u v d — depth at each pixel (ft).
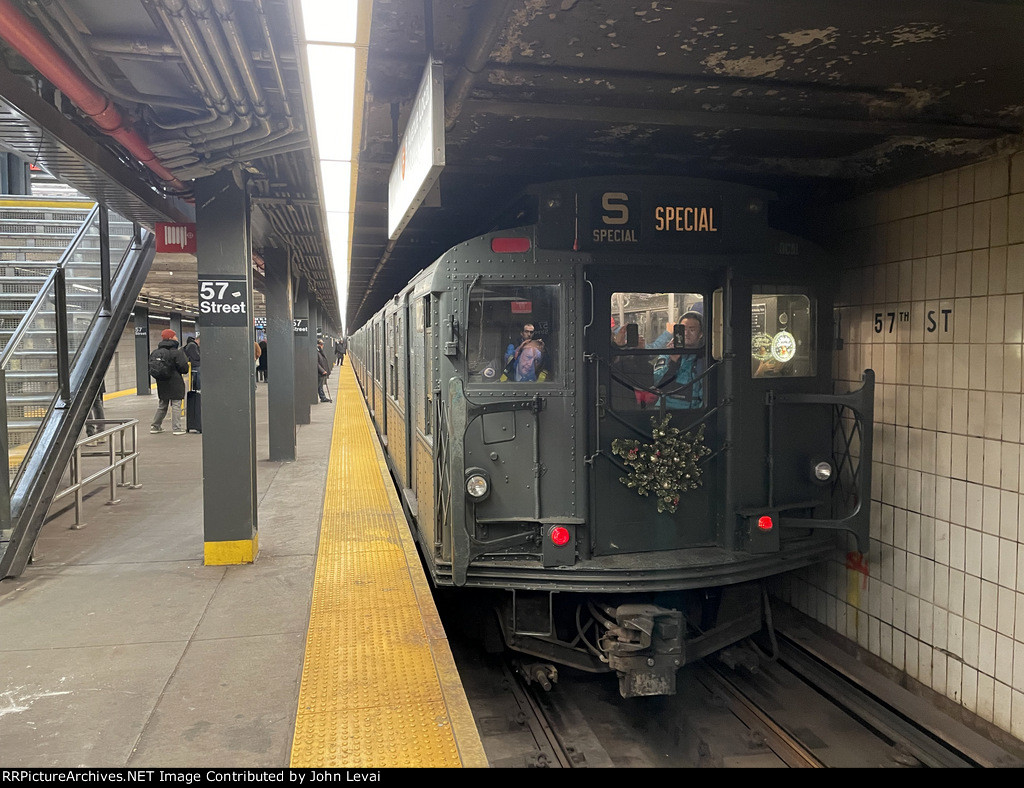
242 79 11.93
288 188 19.89
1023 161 13.83
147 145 14.96
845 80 13.15
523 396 15.23
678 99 14.17
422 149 10.72
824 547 16.85
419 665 12.30
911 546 16.67
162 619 14.43
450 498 14.87
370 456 34.37
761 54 12.13
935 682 15.96
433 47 10.46
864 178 18.04
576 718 15.42
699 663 18.37
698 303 16.15
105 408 55.57
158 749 9.65
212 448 17.81
